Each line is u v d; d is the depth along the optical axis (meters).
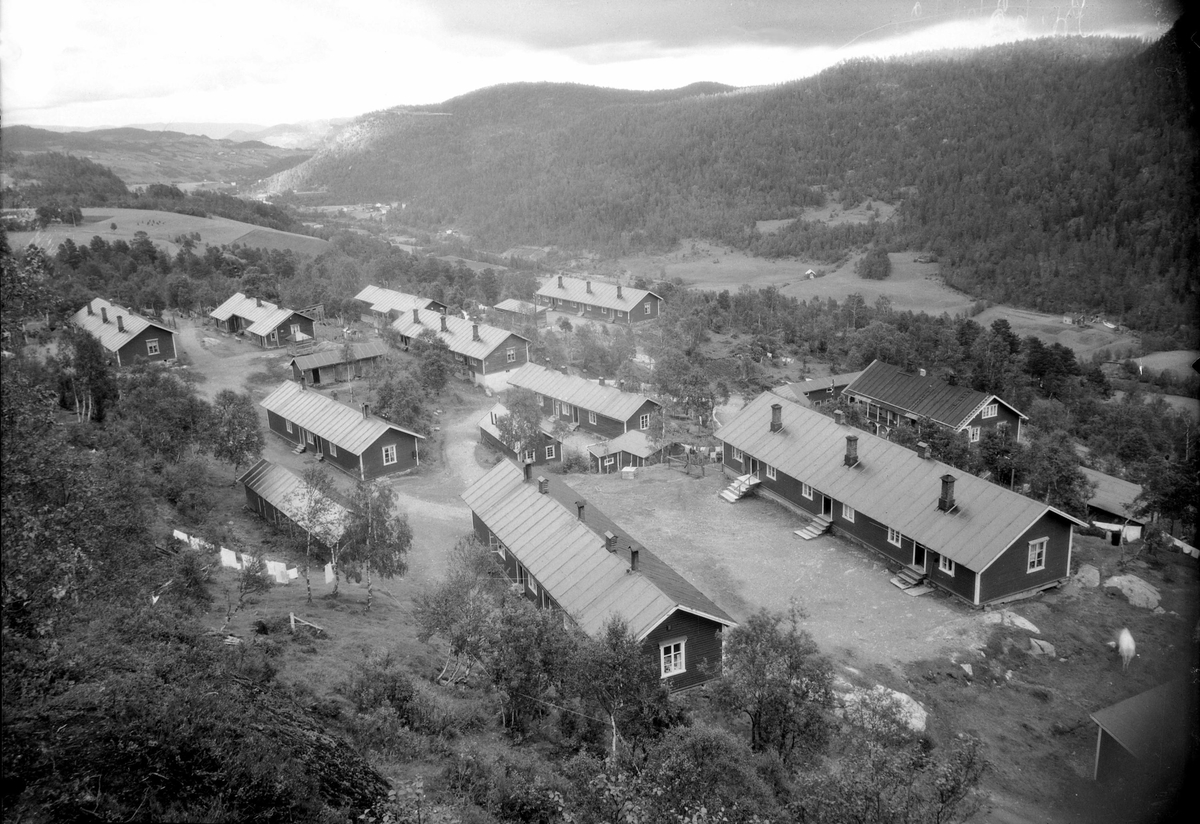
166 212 183.50
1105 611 38.62
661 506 52.81
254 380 82.19
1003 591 39.16
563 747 24.23
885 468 46.16
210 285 114.50
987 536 38.81
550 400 76.00
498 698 26.22
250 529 47.34
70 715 15.48
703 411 71.12
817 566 43.88
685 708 25.03
